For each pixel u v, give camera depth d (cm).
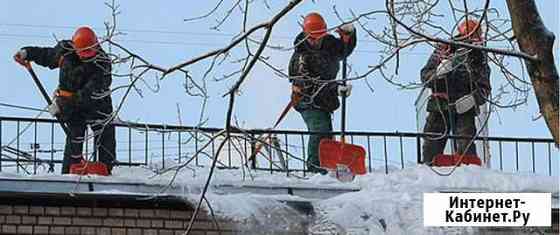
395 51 831
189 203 1191
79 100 1290
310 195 1247
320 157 1312
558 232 1233
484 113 1051
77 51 1288
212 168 852
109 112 1315
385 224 1216
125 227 1182
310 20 1295
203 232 1190
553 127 731
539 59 739
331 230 1207
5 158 1273
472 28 859
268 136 984
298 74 1200
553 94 736
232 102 823
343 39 1316
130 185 1201
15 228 1160
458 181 1289
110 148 1291
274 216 1203
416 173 1305
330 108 1339
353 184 1277
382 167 1362
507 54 751
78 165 1269
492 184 1280
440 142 1379
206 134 962
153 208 1193
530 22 741
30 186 1177
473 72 937
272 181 1246
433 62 1130
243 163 973
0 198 1162
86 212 1179
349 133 1337
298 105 1336
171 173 1237
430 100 1359
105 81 1307
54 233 1166
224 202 1194
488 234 1223
